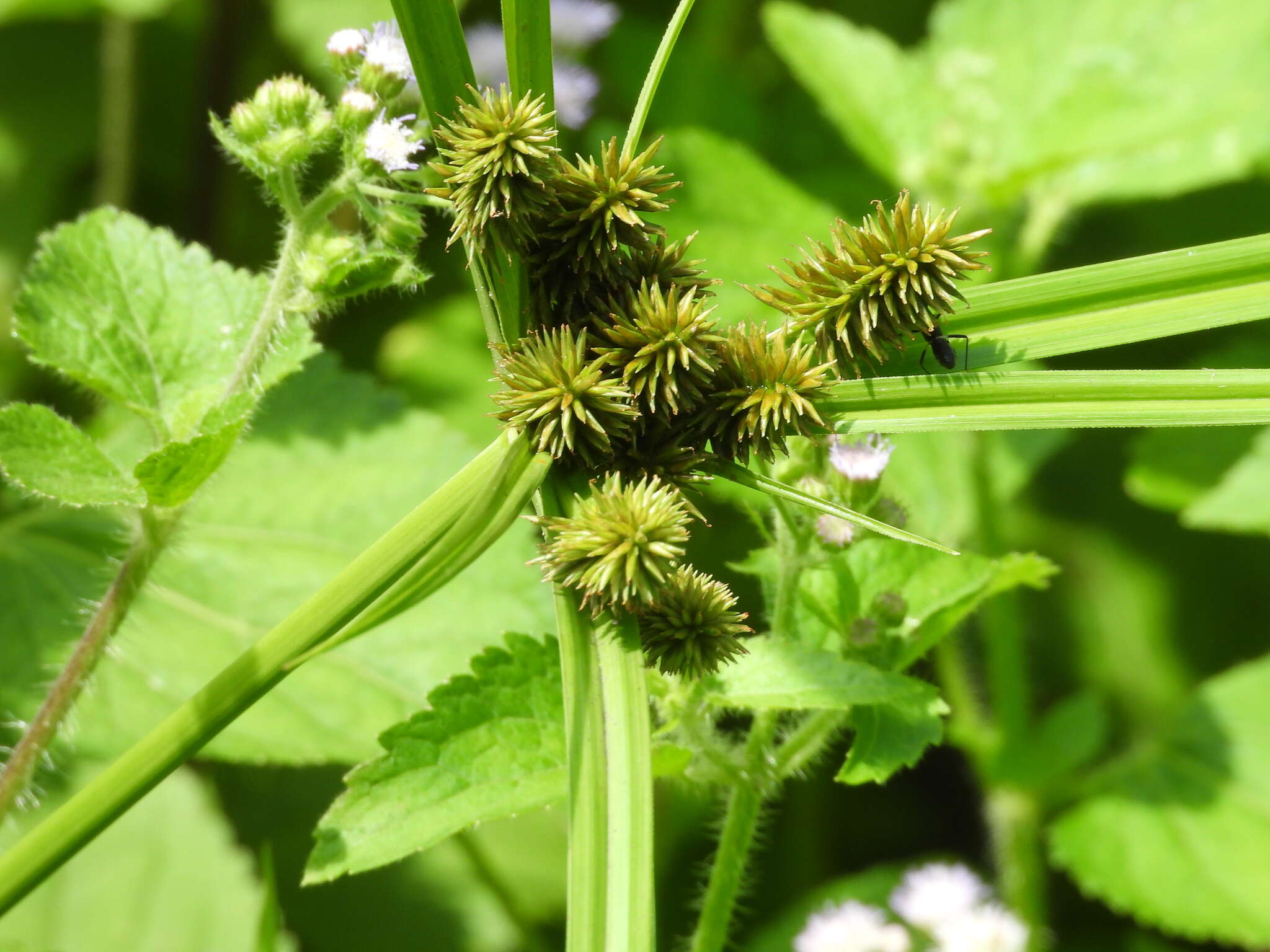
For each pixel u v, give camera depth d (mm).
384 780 316
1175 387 295
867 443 336
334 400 454
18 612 415
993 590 362
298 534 425
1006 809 502
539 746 320
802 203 542
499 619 402
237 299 346
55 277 341
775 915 519
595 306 291
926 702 327
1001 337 305
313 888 496
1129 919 528
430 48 292
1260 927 448
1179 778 499
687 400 287
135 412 336
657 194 288
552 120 290
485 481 285
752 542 544
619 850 271
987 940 406
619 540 277
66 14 539
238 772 510
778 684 320
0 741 400
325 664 398
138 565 327
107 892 431
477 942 490
